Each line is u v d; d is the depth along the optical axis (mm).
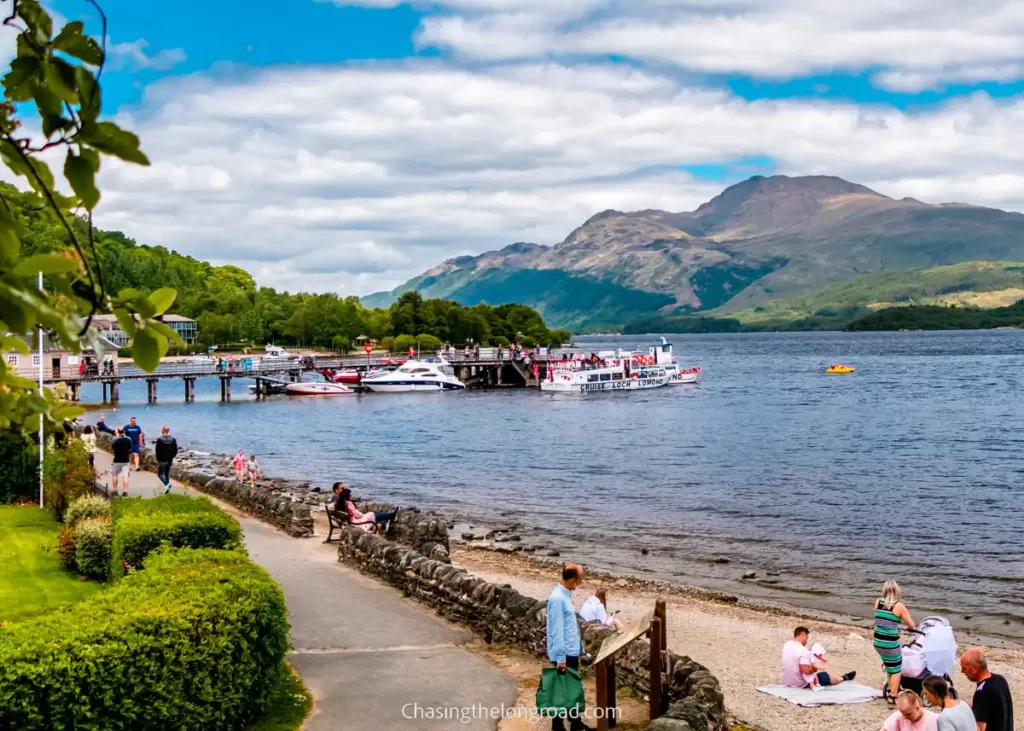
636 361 152500
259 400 127625
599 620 20359
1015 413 99688
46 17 3594
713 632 25969
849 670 22625
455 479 59875
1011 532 41781
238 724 14312
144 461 46625
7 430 34312
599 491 54500
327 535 32719
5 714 11188
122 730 12125
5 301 3297
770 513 46875
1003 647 25797
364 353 195500
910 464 64000
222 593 14398
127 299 3785
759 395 130625
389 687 16719
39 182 3734
